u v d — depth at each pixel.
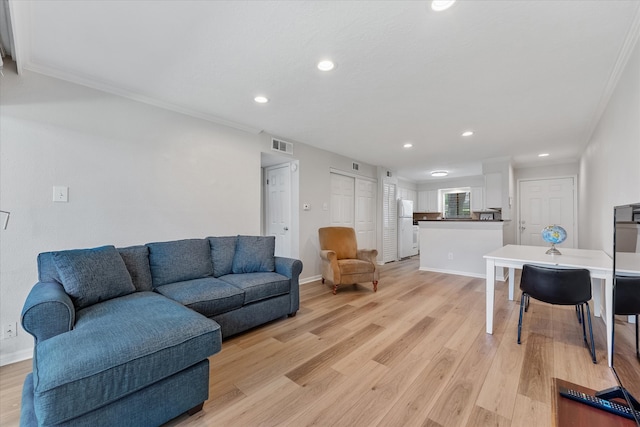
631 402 0.98
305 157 4.29
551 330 2.50
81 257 1.84
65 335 1.33
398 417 1.44
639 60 1.74
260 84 2.36
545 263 2.27
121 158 2.48
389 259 6.28
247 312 2.42
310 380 1.76
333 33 1.70
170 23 1.62
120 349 1.24
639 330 1.01
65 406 1.06
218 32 1.70
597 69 2.11
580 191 5.02
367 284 4.18
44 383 1.04
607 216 2.77
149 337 1.34
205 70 2.14
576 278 2.04
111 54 1.93
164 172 2.76
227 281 2.55
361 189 5.63
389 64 2.05
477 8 1.49
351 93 2.53
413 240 7.30
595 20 1.57
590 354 2.06
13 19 1.53
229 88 2.43
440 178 7.93
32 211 2.06
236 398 1.59
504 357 2.03
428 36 1.72
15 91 1.99
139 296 1.96
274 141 3.82
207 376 1.50
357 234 5.48
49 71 2.10
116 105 2.46
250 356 2.05
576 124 3.34
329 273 3.79
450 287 4.00
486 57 1.95
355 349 2.16
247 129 3.46
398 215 6.66
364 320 2.75
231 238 2.97
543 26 1.63
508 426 1.37
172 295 2.11
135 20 1.59
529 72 2.16
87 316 1.57
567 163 5.59
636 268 1.04
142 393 1.28
